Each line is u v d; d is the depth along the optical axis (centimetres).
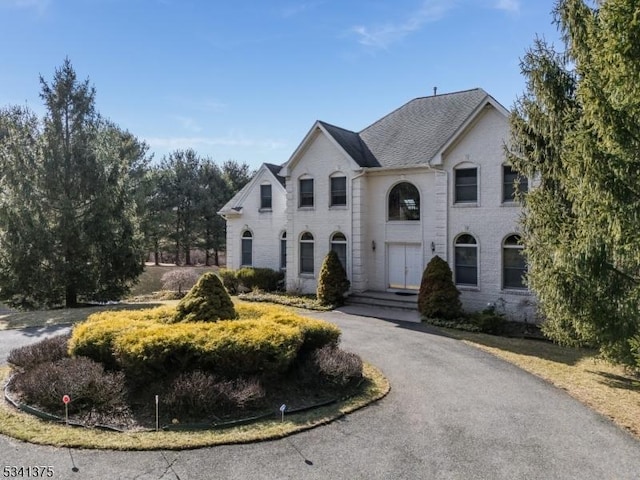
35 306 2009
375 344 1205
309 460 556
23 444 575
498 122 1630
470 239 1714
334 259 1914
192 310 936
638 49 677
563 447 606
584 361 1089
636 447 609
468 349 1178
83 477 500
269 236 2503
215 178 4841
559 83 1086
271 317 961
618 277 835
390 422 681
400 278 1967
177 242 4619
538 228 1071
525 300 1558
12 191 1902
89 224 1945
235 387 721
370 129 2300
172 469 523
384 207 1986
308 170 2139
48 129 1969
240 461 547
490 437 634
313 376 807
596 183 754
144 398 719
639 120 711
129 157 3225
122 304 2067
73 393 674
